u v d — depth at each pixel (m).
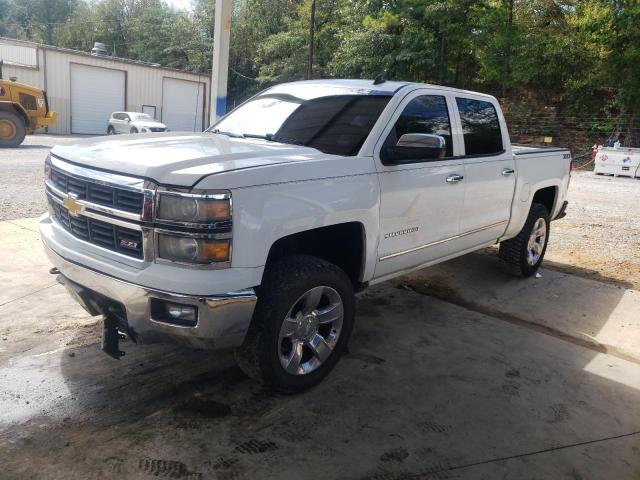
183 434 2.91
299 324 3.25
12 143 17.48
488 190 4.88
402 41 25.98
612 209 11.27
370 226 3.58
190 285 2.69
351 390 3.48
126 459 2.68
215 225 2.68
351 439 2.96
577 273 6.45
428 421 3.18
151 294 2.74
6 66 27.02
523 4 26.80
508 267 5.96
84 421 2.97
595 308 5.23
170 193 2.70
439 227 4.34
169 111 34.72
